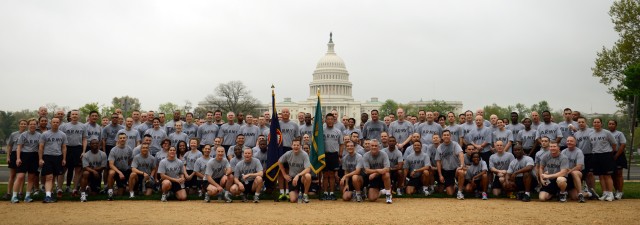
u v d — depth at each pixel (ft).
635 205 57.57
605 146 63.26
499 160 67.41
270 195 67.41
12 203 59.62
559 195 61.82
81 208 55.21
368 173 62.18
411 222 45.65
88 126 72.13
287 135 72.02
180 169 64.85
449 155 69.05
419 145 68.85
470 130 76.79
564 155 61.77
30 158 61.52
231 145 77.77
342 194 68.90
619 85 186.29
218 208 55.31
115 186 74.59
